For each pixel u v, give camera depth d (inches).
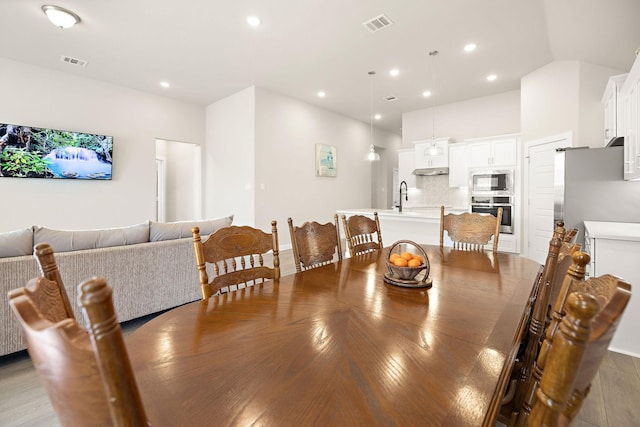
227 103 231.3
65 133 180.9
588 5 108.0
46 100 177.2
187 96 230.2
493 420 21.7
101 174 194.9
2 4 118.5
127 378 14.4
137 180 215.2
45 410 61.4
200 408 22.1
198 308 42.7
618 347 83.6
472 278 58.0
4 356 81.4
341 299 46.2
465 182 226.4
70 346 13.8
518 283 54.7
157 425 20.4
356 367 27.5
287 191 234.2
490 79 193.8
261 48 155.3
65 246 86.5
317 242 72.4
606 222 113.0
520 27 134.6
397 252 83.2
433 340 32.8
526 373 39.4
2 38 144.6
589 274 88.4
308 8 122.4
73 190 187.3
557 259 41.6
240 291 50.1
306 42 149.3
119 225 206.4
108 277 92.4
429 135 258.4
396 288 51.7
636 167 94.4
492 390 24.3
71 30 137.9
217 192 243.4
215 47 154.5
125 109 209.2
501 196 204.2
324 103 248.7
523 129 184.5
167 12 124.8
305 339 33.1
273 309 42.2
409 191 268.8
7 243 77.5
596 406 61.8
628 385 68.3
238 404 22.6
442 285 53.4
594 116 148.3
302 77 194.1
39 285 22.2
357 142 297.7
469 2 118.0
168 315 40.3
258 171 215.6
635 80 94.4
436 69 180.1
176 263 108.0
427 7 121.3
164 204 295.0
